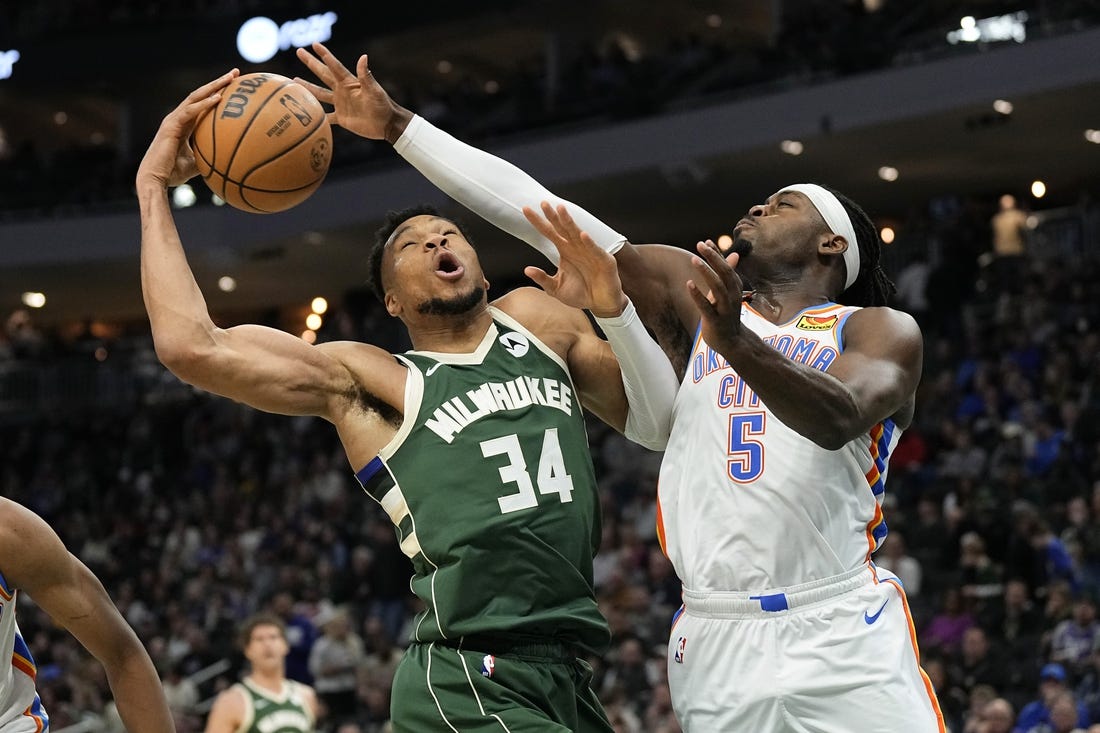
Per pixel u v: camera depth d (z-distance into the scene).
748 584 2.99
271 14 21.27
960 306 14.73
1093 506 9.84
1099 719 7.91
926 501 10.63
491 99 18.84
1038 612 8.91
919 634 9.38
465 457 3.08
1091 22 13.59
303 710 6.52
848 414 2.73
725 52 17.08
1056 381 11.84
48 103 23.41
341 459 16.06
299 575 13.02
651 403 3.24
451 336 3.24
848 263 3.28
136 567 15.70
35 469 19.14
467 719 3.03
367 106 3.37
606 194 17.17
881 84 14.69
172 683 11.00
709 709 3.02
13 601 3.04
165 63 21.64
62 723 10.55
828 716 2.93
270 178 3.20
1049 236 14.90
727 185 16.84
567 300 3.12
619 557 11.09
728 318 2.61
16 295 21.66
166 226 3.13
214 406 18.97
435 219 3.30
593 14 20.06
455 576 3.03
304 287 21.33
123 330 23.58
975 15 14.86
